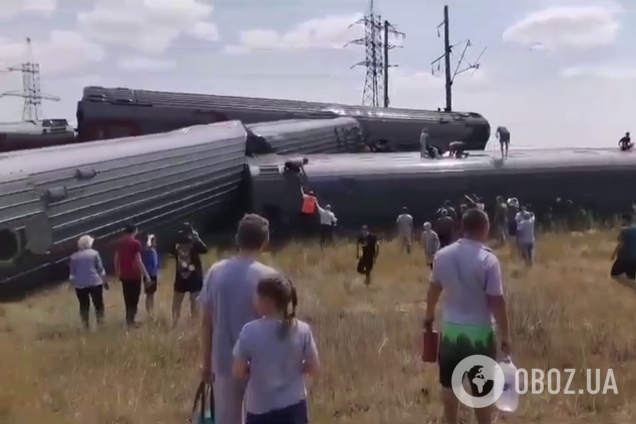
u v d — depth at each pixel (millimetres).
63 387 10281
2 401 9539
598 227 35219
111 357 11828
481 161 35406
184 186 27750
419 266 24688
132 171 24453
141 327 14398
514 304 14297
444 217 24188
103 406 9359
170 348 12164
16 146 37281
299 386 5652
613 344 12016
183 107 40844
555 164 36094
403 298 18766
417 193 33531
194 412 6547
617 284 19359
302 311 15461
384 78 73875
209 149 29656
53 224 20250
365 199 32906
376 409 9344
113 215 23297
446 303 7227
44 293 19359
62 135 38312
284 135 37375
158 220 26203
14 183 19156
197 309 15375
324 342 12195
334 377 10414
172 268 24188
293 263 25250
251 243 6199
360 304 17766
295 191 31781
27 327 14766
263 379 5559
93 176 22234
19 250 19016
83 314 15203
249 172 31812
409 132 48469
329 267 24469
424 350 7539
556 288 18156
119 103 39625
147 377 10750
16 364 11492
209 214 30312
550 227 34938
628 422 9117
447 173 34219
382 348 11852
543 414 9281
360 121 47594
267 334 5562
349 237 31953
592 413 9414
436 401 9594
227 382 6141
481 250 7168
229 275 6141
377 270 23766
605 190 36281
